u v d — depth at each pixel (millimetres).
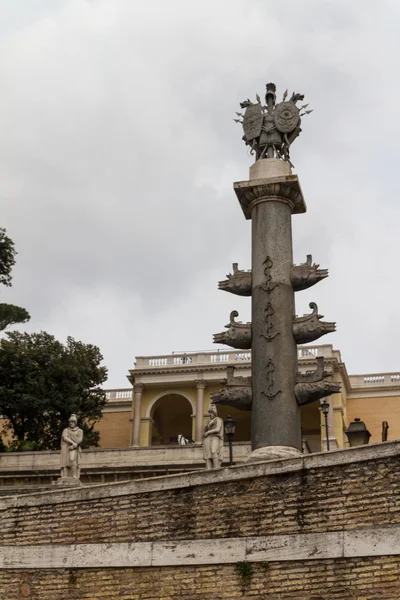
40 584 18375
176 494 18109
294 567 16547
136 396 61906
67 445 32812
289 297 22359
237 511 17453
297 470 17203
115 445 62938
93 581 18016
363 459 16641
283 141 24078
